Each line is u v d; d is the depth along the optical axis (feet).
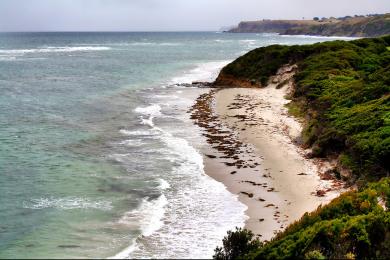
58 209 68.59
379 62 188.65
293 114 136.05
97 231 61.41
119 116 138.21
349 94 124.57
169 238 59.47
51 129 120.47
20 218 65.31
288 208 69.00
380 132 83.66
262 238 58.75
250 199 72.74
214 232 61.00
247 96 170.81
